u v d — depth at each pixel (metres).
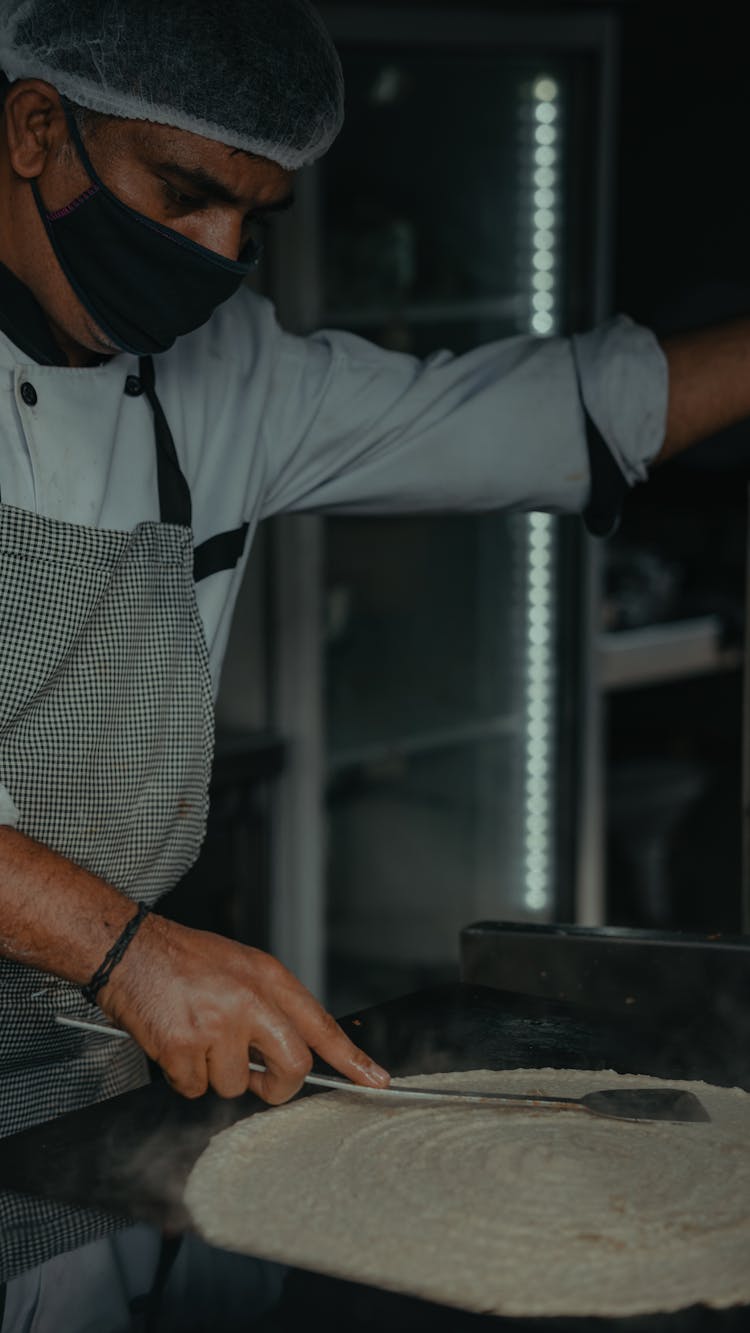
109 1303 0.84
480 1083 1.15
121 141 1.12
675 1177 1.01
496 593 3.35
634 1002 1.31
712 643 3.59
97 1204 0.96
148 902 1.47
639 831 4.44
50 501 1.32
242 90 1.09
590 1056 1.21
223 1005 1.04
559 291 3.14
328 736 3.24
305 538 2.76
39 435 1.30
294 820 2.84
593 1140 1.07
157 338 1.22
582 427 1.49
